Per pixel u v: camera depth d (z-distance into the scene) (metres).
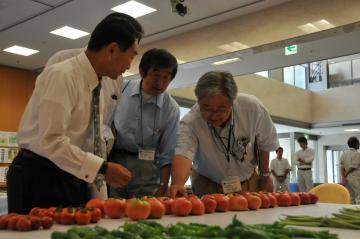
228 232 0.77
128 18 1.51
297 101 11.15
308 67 12.04
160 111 2.21
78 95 1.42
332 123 11.19
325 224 1.13
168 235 0.84
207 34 4.54
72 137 1.44
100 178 1.51
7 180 1.47
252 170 2.16
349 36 3.75
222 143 2.00
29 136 1.40
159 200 1.38
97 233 0.77
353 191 7.05
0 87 6.32
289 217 1.25
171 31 4.68
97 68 1.49
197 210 1.36
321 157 12.89
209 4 3.98
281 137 12.41
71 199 1.48
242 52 4.27
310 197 1.88
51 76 1.37
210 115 1.76
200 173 2.18
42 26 4.53
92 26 4.50
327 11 3.71
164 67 2.00
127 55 1.50
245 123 2.00
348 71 11.74
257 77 10.05
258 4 4.02
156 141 2.23
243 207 1.54
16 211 1.42
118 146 2.18
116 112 2.18
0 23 4.45
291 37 3.92
